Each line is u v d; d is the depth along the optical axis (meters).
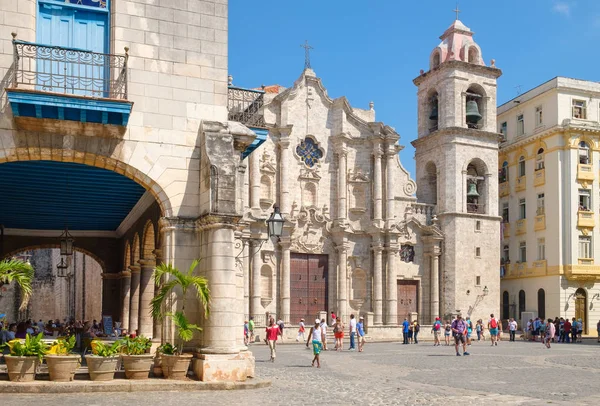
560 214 52.19
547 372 22.67
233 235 16.66
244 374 16.34
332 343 42.19
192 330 16.67
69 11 16.95
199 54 17.86
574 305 52.38
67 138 16.34
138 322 28.19
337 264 49.22
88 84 16.81
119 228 33.28
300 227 48.25
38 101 15.39
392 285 49.56
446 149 51.81
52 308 68.88
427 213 52.56
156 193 17.20
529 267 55.16
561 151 53.03
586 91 54.03
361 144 50.97
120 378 16.02
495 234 52.44
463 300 50.41
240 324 18.12
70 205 26.78
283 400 14.37
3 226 31.70
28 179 22.03
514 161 57.88
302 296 48.09
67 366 15.30
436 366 25.16
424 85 55.25
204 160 17.11
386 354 32.25
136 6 17.30
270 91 53.34
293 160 48.66
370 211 50.69
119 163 16.81
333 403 14.17
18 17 16.08
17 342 15.31
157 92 17.31
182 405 13.14
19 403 13.05
